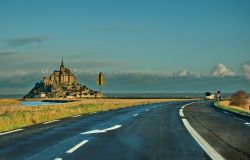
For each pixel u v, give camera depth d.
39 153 12.30
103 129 20.31
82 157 11.55
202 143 14.78
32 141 15.25
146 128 20.97
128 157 11.57
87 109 42.06
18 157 11.56
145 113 36.09
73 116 31.27
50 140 15.59
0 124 21.11
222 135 17.62
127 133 18.39
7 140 15.55
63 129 20.19
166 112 38.03
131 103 71.06
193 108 48.16
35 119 26.05
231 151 12.84
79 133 18.28
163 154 12.17
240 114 34.19
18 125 22.97
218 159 11.34
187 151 12.80
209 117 30.59
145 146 13.95
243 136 17.27
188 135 17.58
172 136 17.14
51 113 30.20
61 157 11.55
